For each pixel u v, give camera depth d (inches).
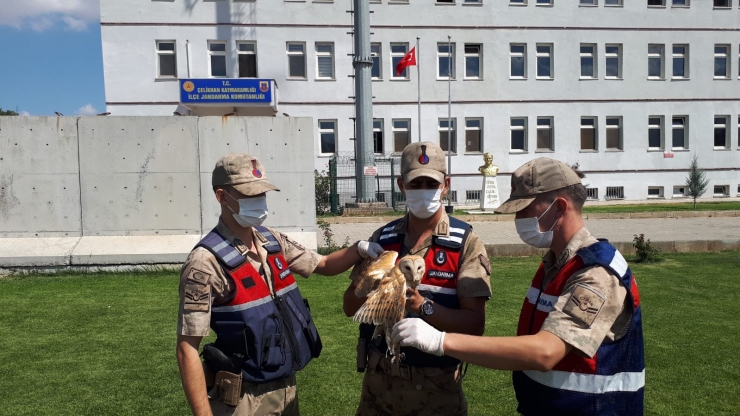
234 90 780.0
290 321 112.6
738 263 423.5
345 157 1107.9
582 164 1188.5
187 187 400.2
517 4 1146.7
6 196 384.5
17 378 193.2
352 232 628.7
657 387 185.9
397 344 92.1
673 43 1197.7
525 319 102.3
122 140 393.7
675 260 439.8
